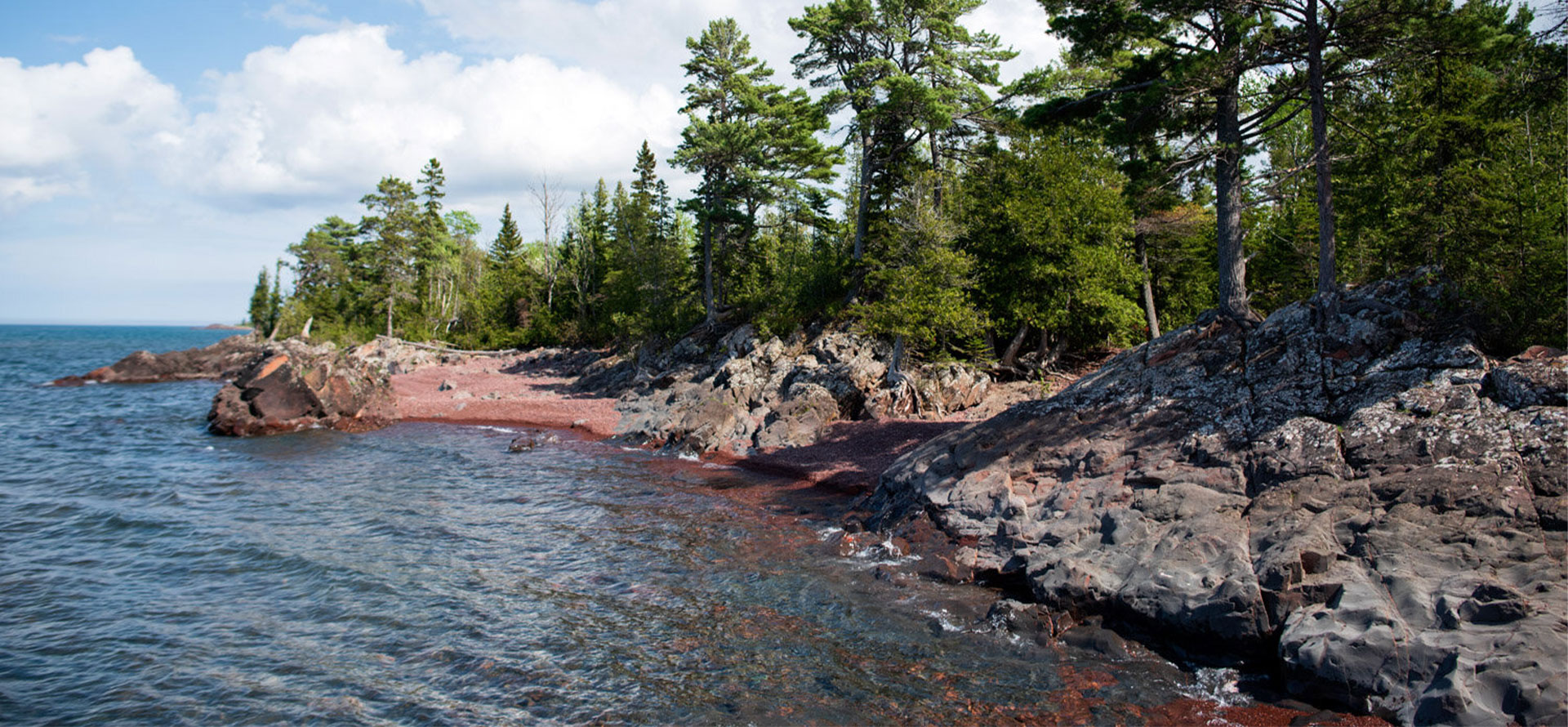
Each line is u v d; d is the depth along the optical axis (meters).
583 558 16.25
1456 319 14.36
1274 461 13.25
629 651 11.72
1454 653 8.77
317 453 29.33
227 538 17.59
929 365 31.03
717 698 10.26
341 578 15.00
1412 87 21.88
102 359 96.62
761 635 12.24
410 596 14.05
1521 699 8.03
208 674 11.05
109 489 22.55
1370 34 17.86
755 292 44.94
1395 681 8.98
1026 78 32.34
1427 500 11.12
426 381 55.00
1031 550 14.17
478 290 88.25
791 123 44.56
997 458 17.45
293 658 11.58
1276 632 10.45
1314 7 17.86
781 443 28.20
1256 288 35.09
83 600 13.88
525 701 10.27
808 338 38.44
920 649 11.59
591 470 26.16
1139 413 16.62
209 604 13.70
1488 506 10.57
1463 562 10.06
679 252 51.84
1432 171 21.73
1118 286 33.72
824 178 46.53
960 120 36.53
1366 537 10.96
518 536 17.94
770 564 15.80
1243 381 15.99
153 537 17.62
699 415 30.94
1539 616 8.80
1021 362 34.16
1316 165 18.91
